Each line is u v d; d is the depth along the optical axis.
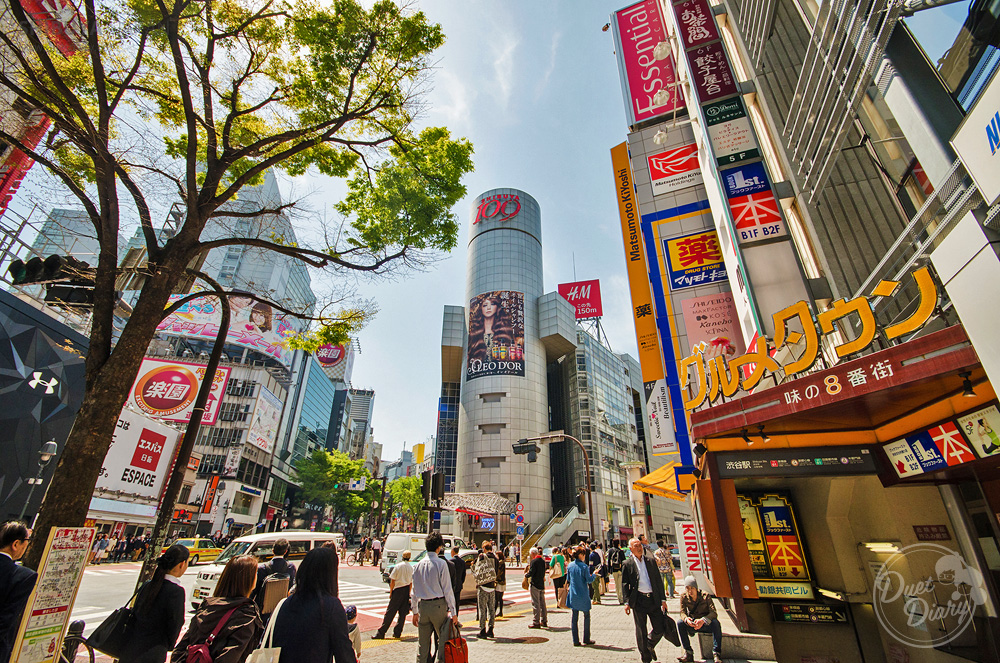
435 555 5.61
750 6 12.77
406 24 8.25
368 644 7.74
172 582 3.79
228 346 60.22
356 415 164.62
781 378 7.11
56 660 4.36
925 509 5.73
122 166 7.23
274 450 65.19
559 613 12.58
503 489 58.34
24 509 14.15
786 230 11.62
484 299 69.06
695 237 17.80
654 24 23.48
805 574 7.05
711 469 6.32
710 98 14.31
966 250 3.92
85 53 7.52
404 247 9.39
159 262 6.61
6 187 9.57
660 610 6.50
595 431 65.69
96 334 5.95
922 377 4.18
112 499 28.11
